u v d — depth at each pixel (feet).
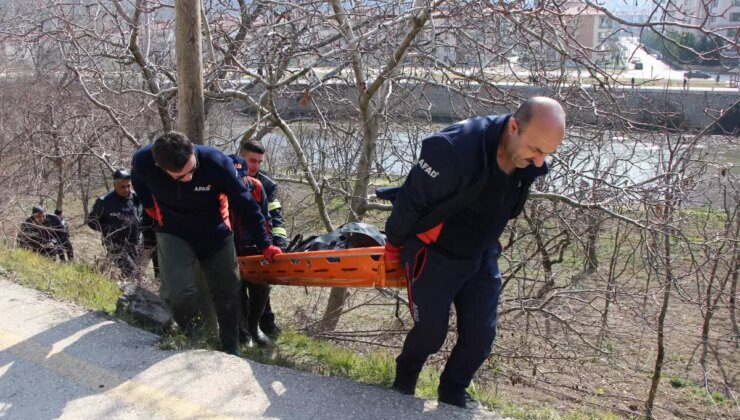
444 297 10.36
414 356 11.16
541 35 20.31
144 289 14.98
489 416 10.50
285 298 30.48
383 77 22.25
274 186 16.98
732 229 30.22
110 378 11.11
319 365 13.88
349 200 26.43
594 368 27.50
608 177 24.89
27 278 15.84
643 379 27.66
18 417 9.94
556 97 20.80
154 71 25.31
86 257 32.42
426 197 9.48
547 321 23.47
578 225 24.47
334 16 22.72
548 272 25.17
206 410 10.21
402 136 29.27
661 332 23.89
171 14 28.19
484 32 22.70
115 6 25.05
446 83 22.45
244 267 15.30
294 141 23.18
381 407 10.52
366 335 21.99
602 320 24.35
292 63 26.96
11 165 36.11
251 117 32.60
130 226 21.88
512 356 22.08
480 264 10.58
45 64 37.37
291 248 15.64
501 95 21.72
